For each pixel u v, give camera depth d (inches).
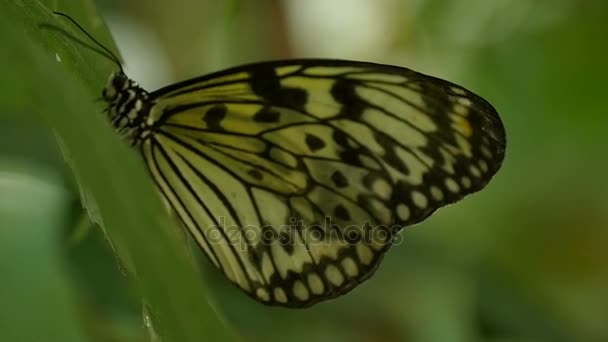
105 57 21.5
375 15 31.1
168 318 19.2
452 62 30.9
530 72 30.6
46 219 23.3
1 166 23.7
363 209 23.6
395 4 30.9
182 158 23.4
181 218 23.5
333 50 31.2
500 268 28.4
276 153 23.5
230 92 23.2
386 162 23.4
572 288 30.7
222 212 23.6
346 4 31.0
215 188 23.5
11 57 16.5
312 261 23.7
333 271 23.7
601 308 30.5
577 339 28.5
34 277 22.6
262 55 30.5
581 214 30.8
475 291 27.9
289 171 23.6
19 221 23.2
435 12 30.7
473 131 23.1
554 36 30.4
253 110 23.3
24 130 24.1
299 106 23.4
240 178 23.6
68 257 23.1
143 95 22.9
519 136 30.9
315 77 23.2
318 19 30.9
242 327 26.5
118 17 29.9
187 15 30.0
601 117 30.7
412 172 23.3
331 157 23.5
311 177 23.6
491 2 30.4
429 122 23.2
